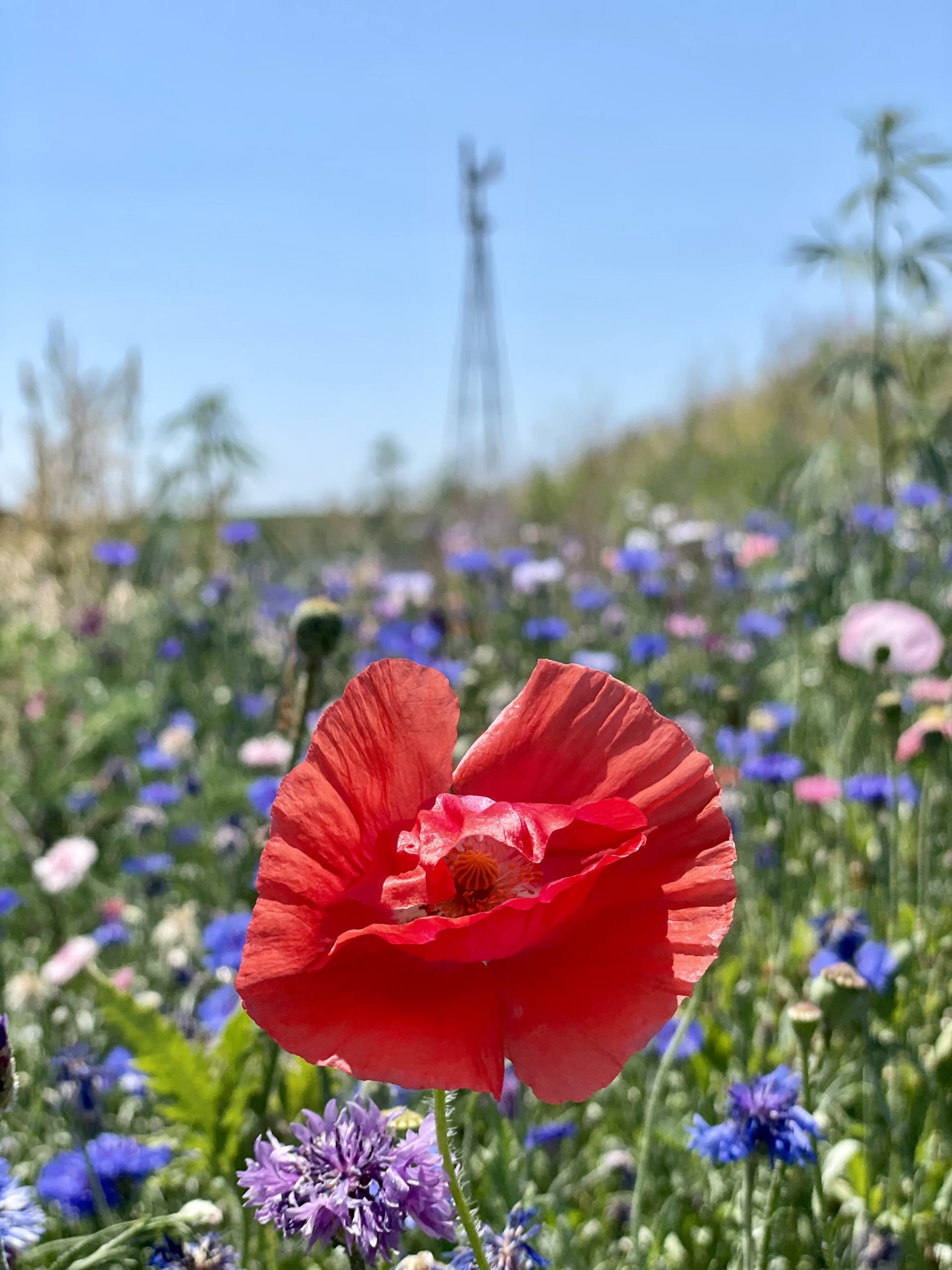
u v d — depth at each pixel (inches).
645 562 50.6
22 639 53.7
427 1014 8.9
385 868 9.7
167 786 38.0
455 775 10.0
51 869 31.0
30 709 48.3
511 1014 9.1
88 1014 26.0
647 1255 17.9
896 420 50.4
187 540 65.4
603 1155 21.3
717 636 45.6
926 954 22.6
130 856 39.0
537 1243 16.7
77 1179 17.6
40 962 31.9
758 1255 16.6
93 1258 12.8
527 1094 20.6
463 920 8.6
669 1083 22.2
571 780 10.0
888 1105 19.3
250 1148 15.8
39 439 67.6
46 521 67.5
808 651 41.9
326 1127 12.0
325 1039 8.8
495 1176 16.8
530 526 73.0
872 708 33.3
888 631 30.1
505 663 44.4
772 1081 14.5
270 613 56.4
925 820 23.9
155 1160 17.6
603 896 9.5
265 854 9.1
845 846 27.7
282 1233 12.3
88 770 46.6
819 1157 16.6
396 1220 11.5
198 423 62.6
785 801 31.4
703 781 9.8
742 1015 22.0
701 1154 14.3
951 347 49.9
